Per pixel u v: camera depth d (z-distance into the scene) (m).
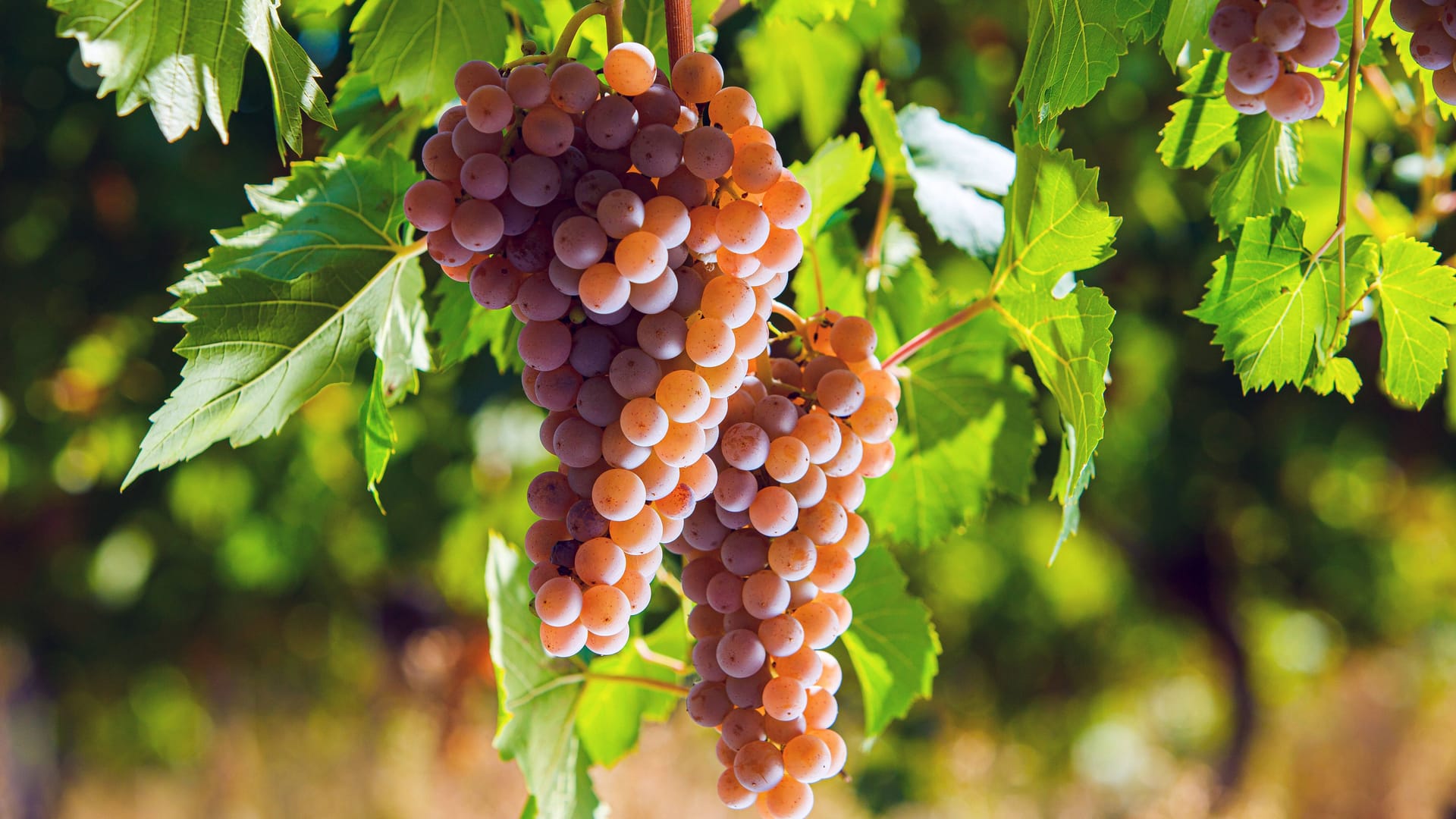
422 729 4.75
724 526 0.84
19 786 4.55
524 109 0.79
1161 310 2.61
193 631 3.69
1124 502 3.54
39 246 2.37
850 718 3.83
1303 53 0.84
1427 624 4.85
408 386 0.97
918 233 1.89
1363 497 4.30
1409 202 1.58
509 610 0.96
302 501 3.10
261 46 0.84
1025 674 4.45
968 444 1.05
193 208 2.11
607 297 0.78
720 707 0.83
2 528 3.40
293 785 4.61
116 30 0.82
